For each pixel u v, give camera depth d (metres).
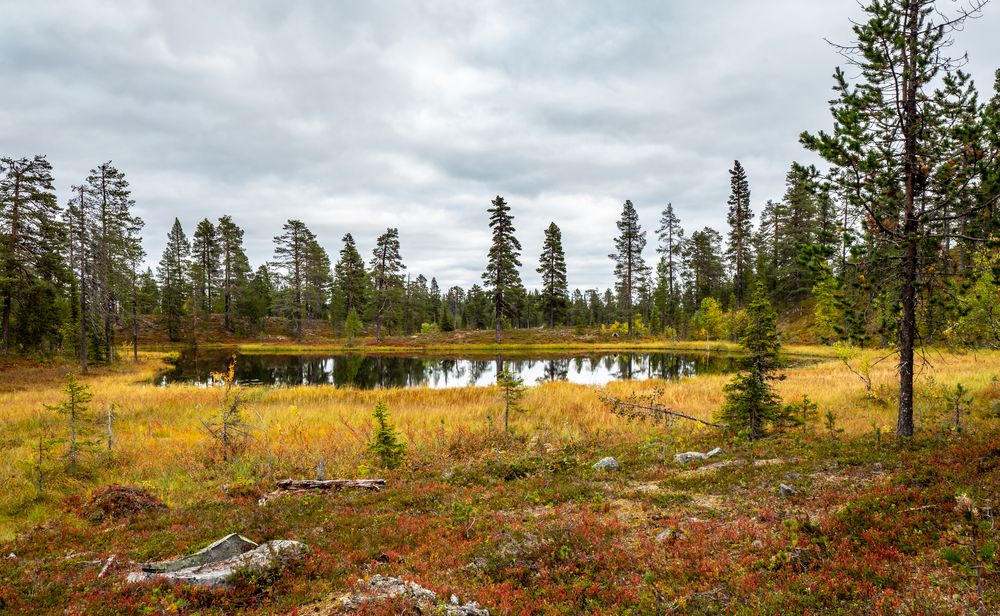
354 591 5.29
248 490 11.00
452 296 146.12
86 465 12.78
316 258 77.12
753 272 70.31
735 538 6.37
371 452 13.74
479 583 5.61
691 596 5.02
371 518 8.26
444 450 14.44
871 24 9.91
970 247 10.40
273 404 23.67
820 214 57.69
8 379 29.22
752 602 4.71
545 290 76.94
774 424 13.97
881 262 10.56
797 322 58.75
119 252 42.09
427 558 6.47
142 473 12.60
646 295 83.31
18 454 13.55
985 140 9.23
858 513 6.40
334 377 39.44
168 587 5.59
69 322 39.75
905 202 10.38
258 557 6.16
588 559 6.12
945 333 12.12
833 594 4.69
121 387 27.89
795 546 5.79
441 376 40.53
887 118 10.40
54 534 8.23
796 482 8.63
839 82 10.62
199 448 14.83
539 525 7.30
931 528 5.76
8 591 5.66
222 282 78.31
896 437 10.98
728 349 58.53
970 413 12.98
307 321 89.38
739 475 9.41
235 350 66.44
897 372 24.55
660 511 7.80
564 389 26.67
